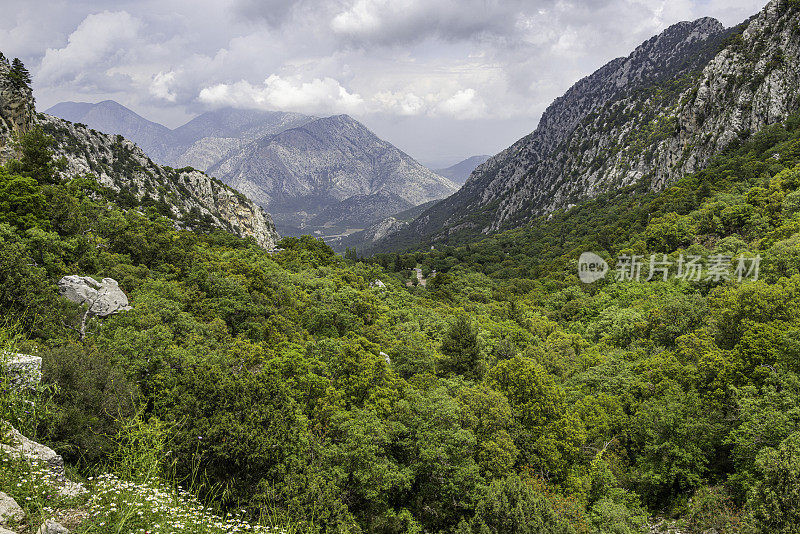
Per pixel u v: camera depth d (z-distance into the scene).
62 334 32.25
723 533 32.38
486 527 26.28
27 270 33.62
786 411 35.59
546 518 27.06
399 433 34.03
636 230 149.88
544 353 71.56
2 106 102.38
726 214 104.19
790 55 148.38
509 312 113.38
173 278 67.50
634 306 92.25
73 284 45.00
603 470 40.44
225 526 13.38
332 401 36.38
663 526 36.88
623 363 58.72
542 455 38.81
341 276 111.81
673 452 39.94
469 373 55.97
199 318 54.22
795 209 90.12
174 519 12.01
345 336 66.12
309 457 27.47
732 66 165.00
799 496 25.88
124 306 49.12
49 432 16.52
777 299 52.03
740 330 51.91
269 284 77.62
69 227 63.84
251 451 21.41
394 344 62.16
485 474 33.59
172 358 32.97
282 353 44.47
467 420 37.25
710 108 168.25
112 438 17.75
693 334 55.44
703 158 164.00
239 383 24.55
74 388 19.75
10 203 57.00
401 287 148.62
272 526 17.03
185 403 22.27
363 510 29.88
